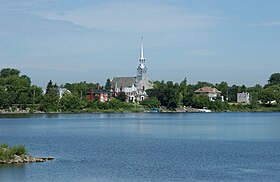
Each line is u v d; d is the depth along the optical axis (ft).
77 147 358.02
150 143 393.70
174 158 293.02
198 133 515.09
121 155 307.58
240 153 319.47
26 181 215.51
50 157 282.77
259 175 233.35
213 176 230.48
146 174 234.99
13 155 261.65
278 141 411.75
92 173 236.22
